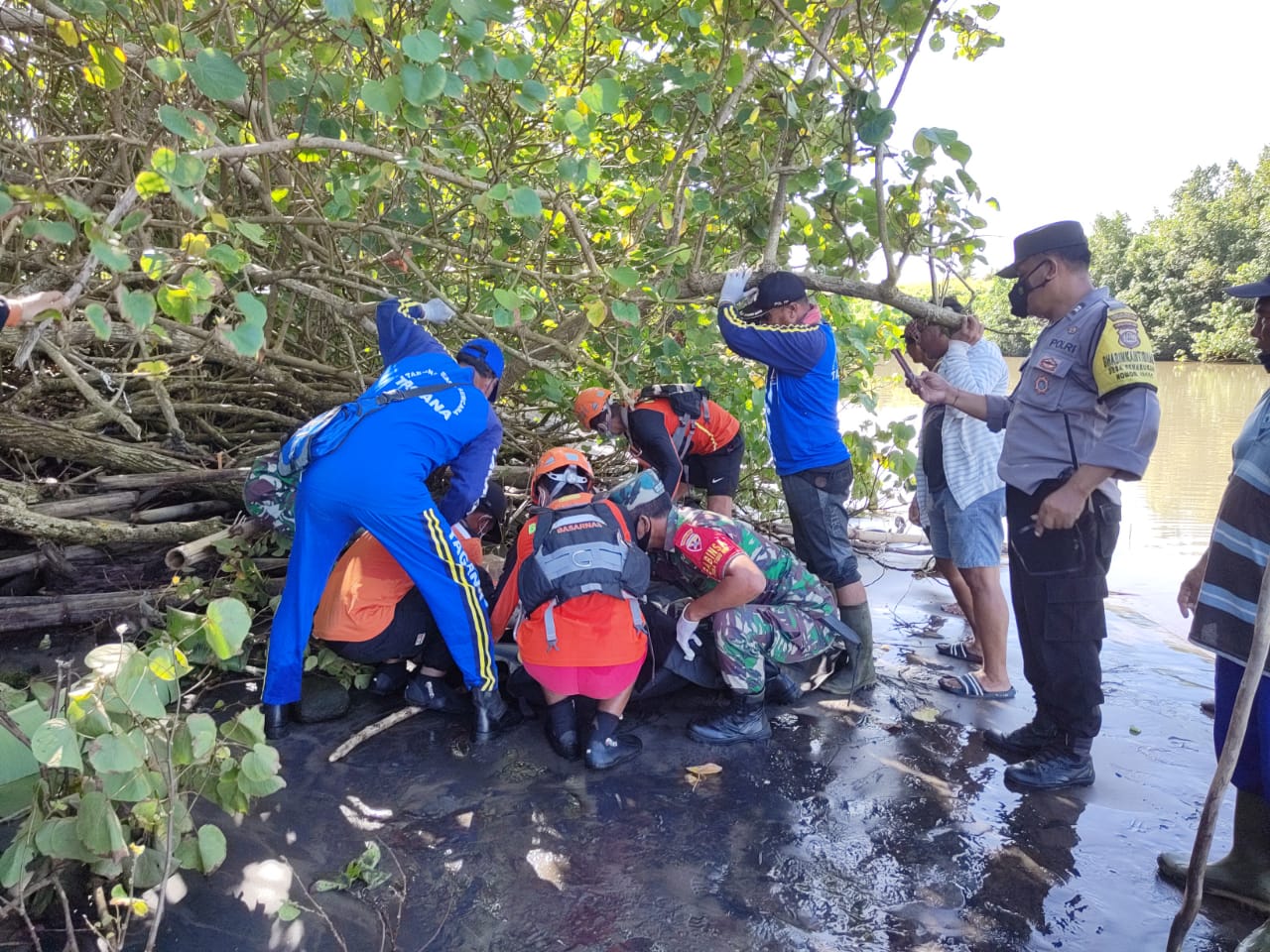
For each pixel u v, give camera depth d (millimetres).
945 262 4273
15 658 3803
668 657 3760
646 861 2783
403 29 3137
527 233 4270
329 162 4211
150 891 2523
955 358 3916
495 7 3008
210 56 2617
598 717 3410
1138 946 2451
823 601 3822
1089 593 3096
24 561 4336
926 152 3633
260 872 2670
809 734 3645
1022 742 3475
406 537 3260
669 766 3375
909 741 3596
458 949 2385
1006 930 2506
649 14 4250
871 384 6758
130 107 3699
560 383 4688
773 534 6246
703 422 4789
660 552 3869
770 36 4035
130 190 2408
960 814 3070
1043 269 3084
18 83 3949
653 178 4887
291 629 3324
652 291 4125
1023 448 3127
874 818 3043
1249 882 2602
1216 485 8492
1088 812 3092
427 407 3357
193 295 2361
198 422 5254
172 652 2383
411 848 2814
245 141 3875
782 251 5008
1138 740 3623
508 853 2805
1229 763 2057
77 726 2162
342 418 3338
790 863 2789
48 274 3396
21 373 4918
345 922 2471
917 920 2539
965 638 4562
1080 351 2988
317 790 3121
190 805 2939
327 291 4797
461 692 3785
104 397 5012
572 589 3246
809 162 4160
